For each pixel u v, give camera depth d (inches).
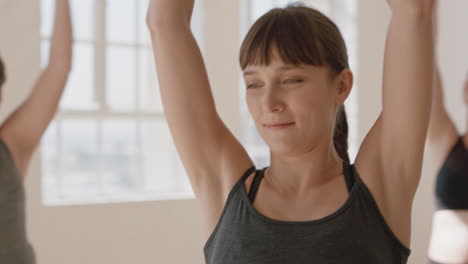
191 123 44.5
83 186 221.6
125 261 137.9
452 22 167.6
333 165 42.7
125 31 147.4
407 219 41.3
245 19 154.5
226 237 40.8
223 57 149.5
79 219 133.6
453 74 167.5
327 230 38.8
